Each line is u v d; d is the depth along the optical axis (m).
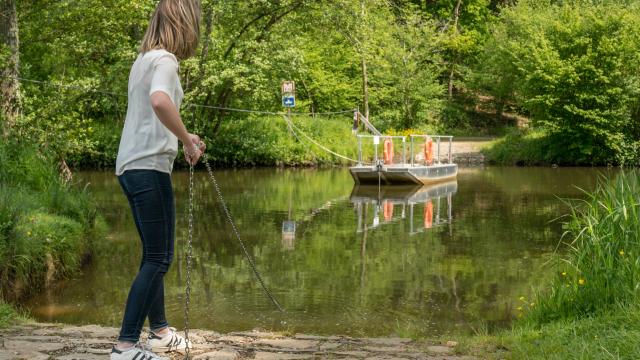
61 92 12.26
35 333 4.47
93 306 7.16
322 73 33.97
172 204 3.37
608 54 27.95
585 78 28.20
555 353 3.91
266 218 13.73
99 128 24.28
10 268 7.41
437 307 7.14
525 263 9.36
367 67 35.72
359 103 36.47
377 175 20.47
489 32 41.53
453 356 4.07
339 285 8.09
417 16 36.69
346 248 10.55
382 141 29.16
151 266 3.34
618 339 3.91
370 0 26.66
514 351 4.09
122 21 14.90
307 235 11.72
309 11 24.77
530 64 29.12
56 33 14.71
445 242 11.05
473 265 9.23
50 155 11.07
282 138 27.20
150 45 3.28
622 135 27.95
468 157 29.97
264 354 4.02
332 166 27.30
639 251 5.25
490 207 15.55
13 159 10.23
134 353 3.34
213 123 26.45
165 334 3.93
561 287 5.38
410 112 36.53
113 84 19.16
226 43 24.52
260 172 24.67
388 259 9.70
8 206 7.77
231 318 6.68
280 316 6.78
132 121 3.28
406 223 13.17
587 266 5.48
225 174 23.81
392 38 36.38
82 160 24.42
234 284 8.13
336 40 33.59
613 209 5.93
